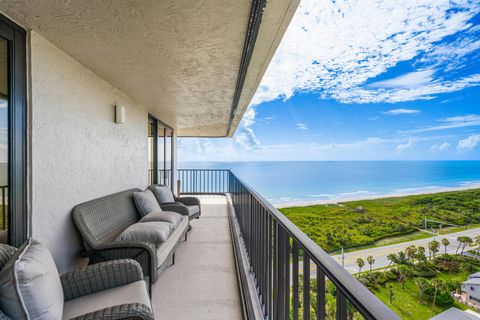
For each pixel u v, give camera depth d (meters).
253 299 1.97
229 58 2.30
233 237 3.88
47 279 1.16
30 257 1.17
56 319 1.14
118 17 1.62
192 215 4.22
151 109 4.56
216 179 9.98
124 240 2.38
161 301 2.25
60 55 2.11
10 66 1.65
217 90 3.34
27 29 1.76
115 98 3.21
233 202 5.95
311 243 0.97
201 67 2.51
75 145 2.34
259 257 2.06
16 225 1.69
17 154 1.70
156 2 1.47
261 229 1.98
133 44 2.01
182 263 3.06
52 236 2.01
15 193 1.68
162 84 3.06
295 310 1.13
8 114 1.65
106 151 2.97
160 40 1.95
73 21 1.67
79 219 2.21
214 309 2.14
